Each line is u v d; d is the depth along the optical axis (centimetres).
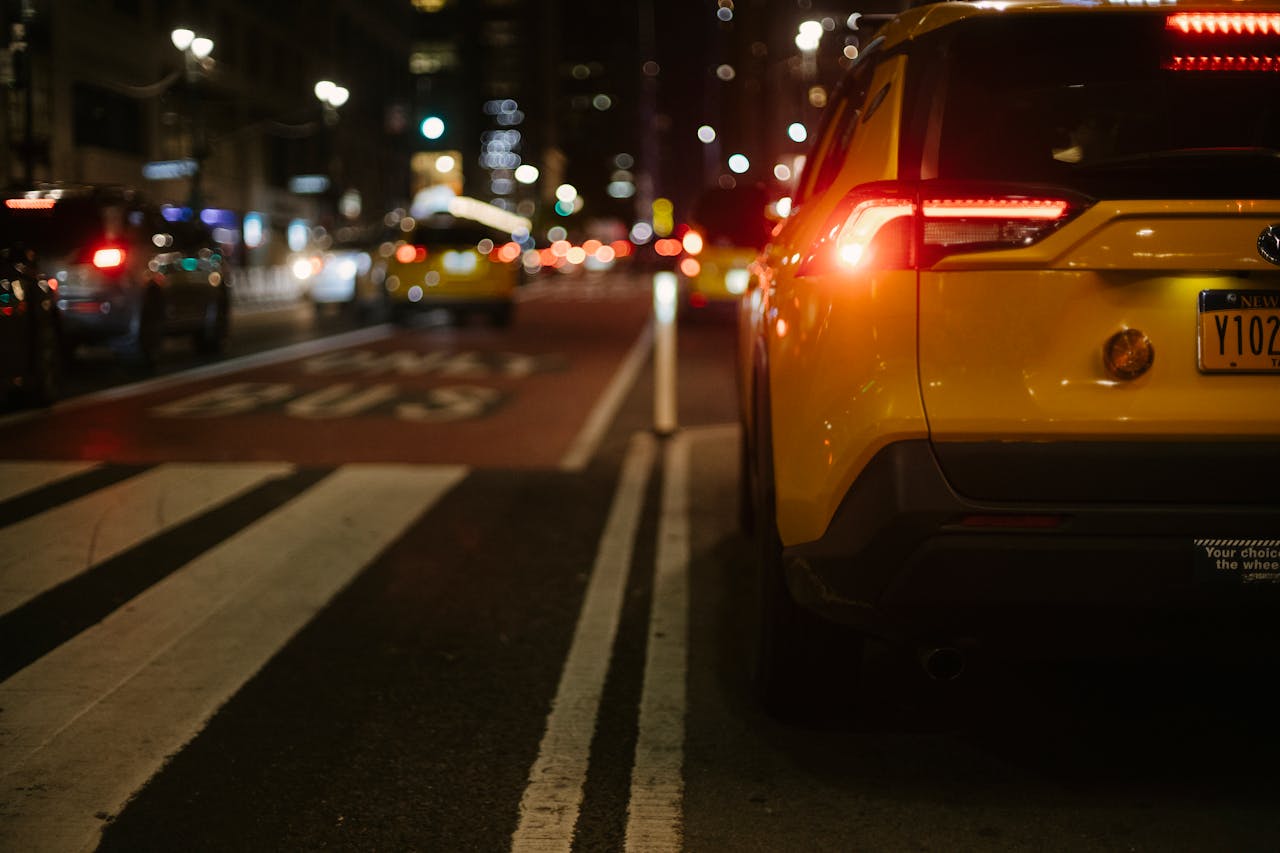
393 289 2398
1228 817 331
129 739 387
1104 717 404
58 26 4009
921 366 318
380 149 8006
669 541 660
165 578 577
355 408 1188
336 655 472
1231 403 313
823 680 387
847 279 327
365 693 431
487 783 356
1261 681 436
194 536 658
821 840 320
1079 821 329
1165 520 308
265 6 5825
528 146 17412
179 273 1622
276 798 345
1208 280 314
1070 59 342
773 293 409
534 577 587
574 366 1644
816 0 3938
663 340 1022
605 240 10512
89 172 4131
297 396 1274
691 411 1198
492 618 521
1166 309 314
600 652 478
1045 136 340
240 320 2736
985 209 316
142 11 4631
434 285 2369
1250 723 398
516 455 927
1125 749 378
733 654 475
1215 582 309
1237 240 309
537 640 493
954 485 314
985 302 316
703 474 854
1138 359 313
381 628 506
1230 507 309
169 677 445
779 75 5009
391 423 1089
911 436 316
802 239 377
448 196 10175
